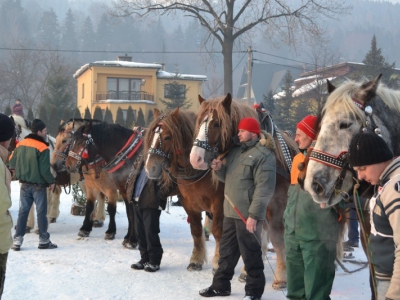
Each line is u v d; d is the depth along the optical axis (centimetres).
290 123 3192
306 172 372
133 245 756
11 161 751
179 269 646
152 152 575
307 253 440
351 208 450
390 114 372
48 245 752
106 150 773
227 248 530
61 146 827
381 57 3022
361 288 566
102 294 543
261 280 511
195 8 2605
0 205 362
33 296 534
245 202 500
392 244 297
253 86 5662
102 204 937
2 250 371
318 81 3112
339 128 356
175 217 1041
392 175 291
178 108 588
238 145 522
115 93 3712
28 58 6075
